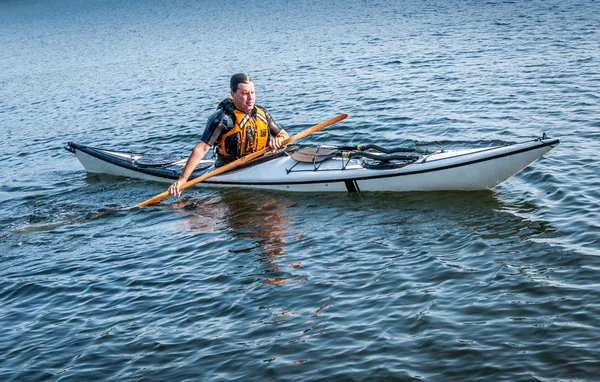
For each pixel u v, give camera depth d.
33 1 78.00
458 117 11.15
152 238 7.21
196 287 5.90
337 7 36.00
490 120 10.74
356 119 11.80
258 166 8.46
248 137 8.10
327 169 8.15
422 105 12.24
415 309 5.14
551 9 23.81
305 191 8.24
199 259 6.51
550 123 10.16
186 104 15.01
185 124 13.02
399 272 5.80
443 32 21.45
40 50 31.31
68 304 5.84
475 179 7.61
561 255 5.80
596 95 11.45
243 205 8.02
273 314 5.29
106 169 9.75
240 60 20.91
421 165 7.74
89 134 13.09
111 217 8.02
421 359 4.48
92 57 26.41
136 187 9.11
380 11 30.97
